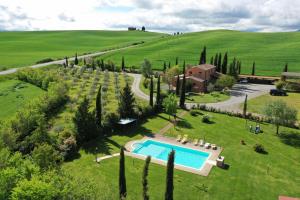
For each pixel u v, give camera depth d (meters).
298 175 49.12
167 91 100.69
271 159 54.56
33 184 28.08
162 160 52.62
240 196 42.31
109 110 73.31
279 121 65.50
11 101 80.50
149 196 40.88
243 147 59.41
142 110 73.50
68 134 56.31
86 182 34.75
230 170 49.78
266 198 42.22
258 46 194.12
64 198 29.91
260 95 103.19
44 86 93.38
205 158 54.69
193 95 100.75
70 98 81.56
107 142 58.66
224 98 97.19
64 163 49.34
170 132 65.88
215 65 135.88
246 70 151.12
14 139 51.06
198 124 71.25
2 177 30.59
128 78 119.56
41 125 53.38
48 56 176.88
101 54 195.00
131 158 52.38
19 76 105.50
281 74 130.88
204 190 43.22
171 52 192.38
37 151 40.09
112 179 44.47
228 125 71.12
